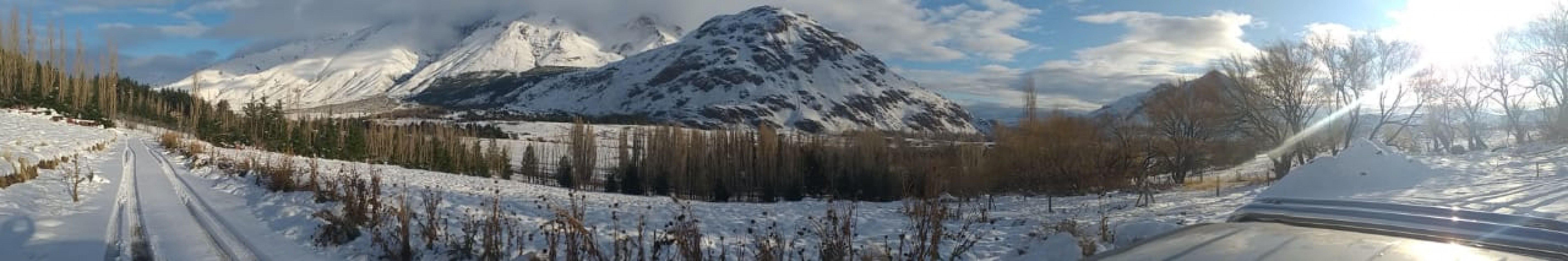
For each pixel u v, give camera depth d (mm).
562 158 72438
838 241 8938
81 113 69188
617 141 116125
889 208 22688
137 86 116688
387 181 22688
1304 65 39000
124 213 12172
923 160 41188
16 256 8266
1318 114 39406
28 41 79188
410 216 9883
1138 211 19453
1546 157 22906
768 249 8930
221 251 9133
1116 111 46531
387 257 8391
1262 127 39844
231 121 74375
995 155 40281
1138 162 40531
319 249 9117
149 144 45281
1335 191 16125
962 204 26203
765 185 57594
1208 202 19828
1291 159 39250
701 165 59438
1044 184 39062
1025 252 10273
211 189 16703
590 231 9234
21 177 14398
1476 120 47250
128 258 8664
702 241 10359
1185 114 42656
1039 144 39344
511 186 31938
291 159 25766
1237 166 43469
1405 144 43938
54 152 23641
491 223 9000
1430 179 17234
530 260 7938
